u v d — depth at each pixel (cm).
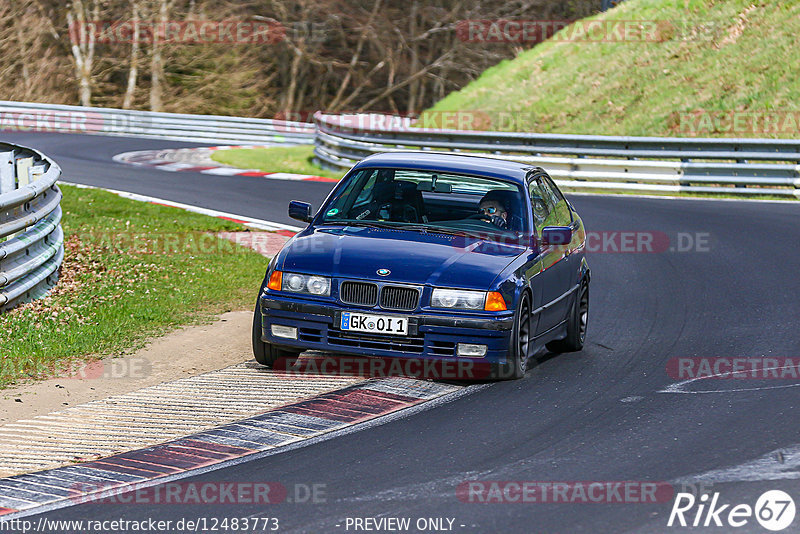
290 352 2950
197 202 6725
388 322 2675
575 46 11731
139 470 2091
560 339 3256
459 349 2675
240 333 3394
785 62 9538
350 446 2233
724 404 2570
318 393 2670
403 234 2959
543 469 2073
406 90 18375
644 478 2017
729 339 3366
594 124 10062
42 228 3847
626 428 2364
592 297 4150
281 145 13362
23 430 2366
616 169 7612
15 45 17375
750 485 1973
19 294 3519
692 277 4538
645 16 11369
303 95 17938
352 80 18250
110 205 6206
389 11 17862
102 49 17275
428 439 2280
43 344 3095
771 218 6197
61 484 2009
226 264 4562
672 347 3275
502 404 2577
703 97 9619
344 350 2720
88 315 3503
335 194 3162
